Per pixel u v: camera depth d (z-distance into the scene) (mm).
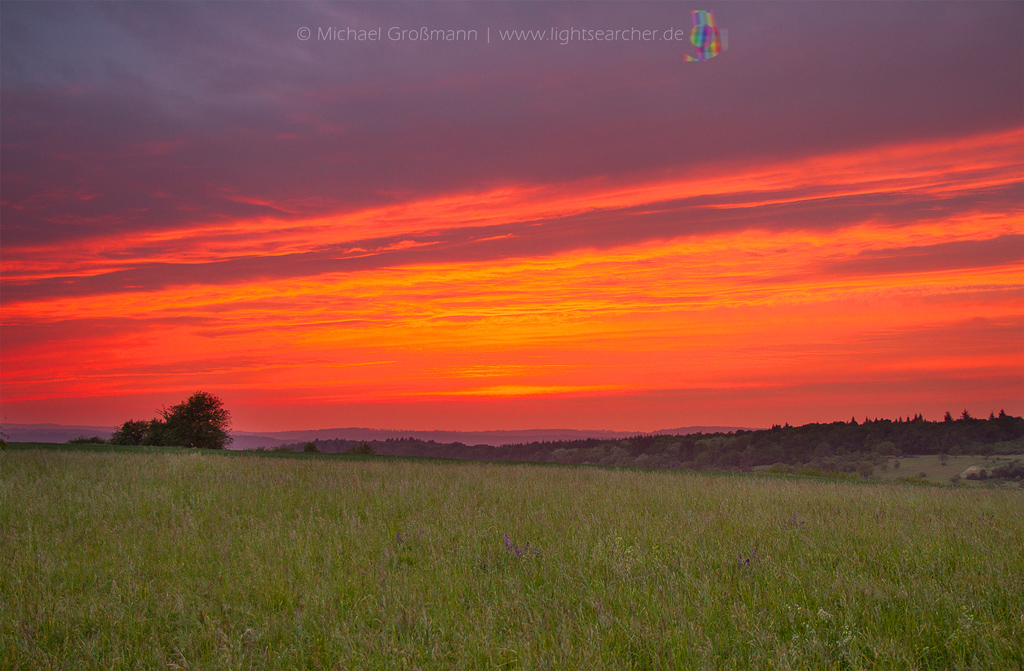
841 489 15391
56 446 31109
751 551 7199
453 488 13516
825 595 5633
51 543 7691
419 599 5621
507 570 6629
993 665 4156
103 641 4781
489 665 4234
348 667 4293
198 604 5523
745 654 4434
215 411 73438
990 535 8453
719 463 116312
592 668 4105
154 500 11078
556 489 14031
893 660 4230
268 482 13938
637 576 6320
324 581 6191
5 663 4379
